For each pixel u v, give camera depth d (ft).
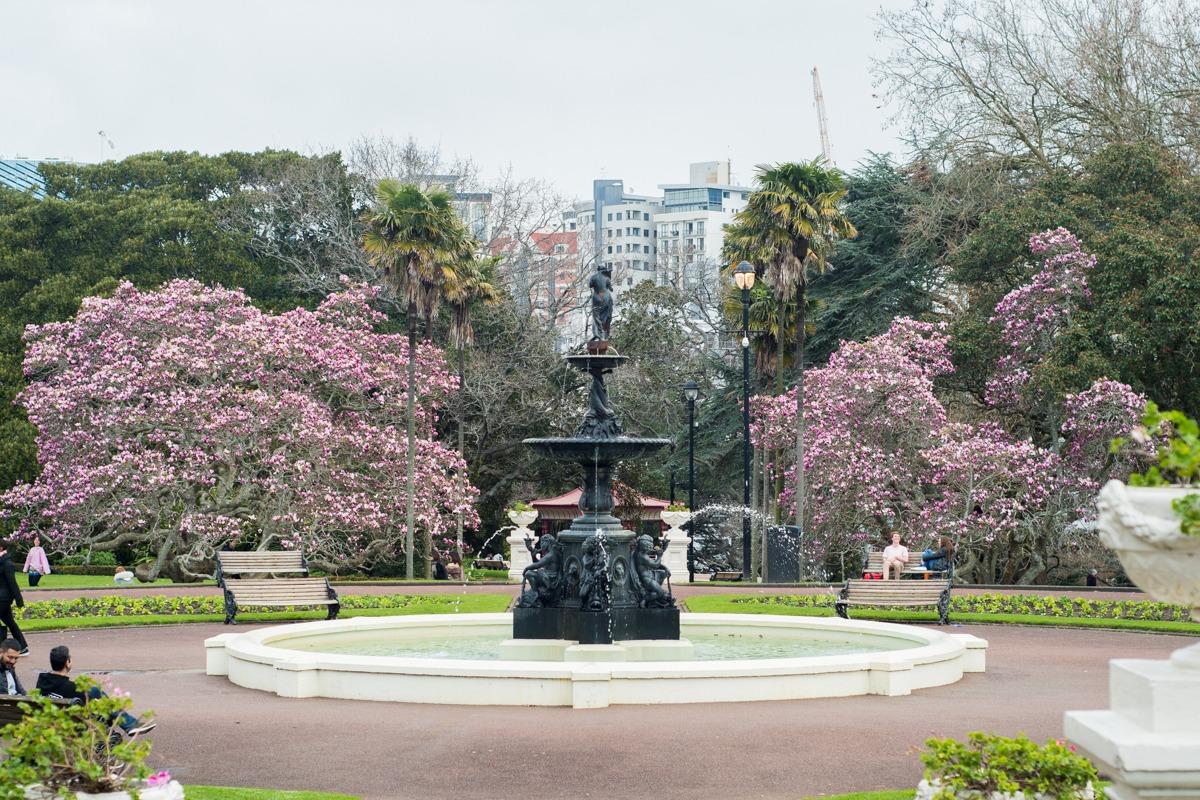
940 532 116.88
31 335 124.67
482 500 167.32
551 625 56.70
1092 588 96.68
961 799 23.45
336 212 174.29
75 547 121.90
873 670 47.93
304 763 35.78
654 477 175.22
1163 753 15.87
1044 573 122.01
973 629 73.82
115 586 96.22
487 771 34.63
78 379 118.21
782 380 139.23
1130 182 129.08
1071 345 116.88
